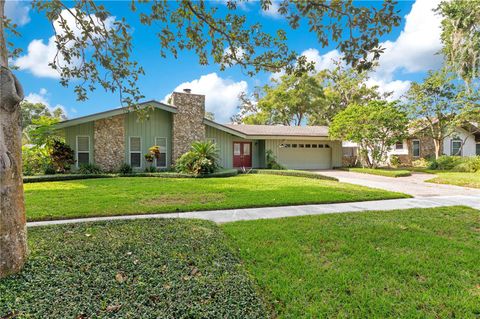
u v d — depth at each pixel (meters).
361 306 2.27
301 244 3.69
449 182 11.05
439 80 16.23
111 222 4.58
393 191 8.97
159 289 2.36
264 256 3.25
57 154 11.62
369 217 5.20
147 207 5.98
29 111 24.17
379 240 3.86
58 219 5.08
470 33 15.94
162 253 3.16
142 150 14.06
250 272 2.84
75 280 2.45
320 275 2.79
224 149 16.61
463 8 15.67
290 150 19.05
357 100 28.34
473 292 2.50
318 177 12.41
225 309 2.12
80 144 12.86
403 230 4.33
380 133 16.16
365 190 8.60
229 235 4.09
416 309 2.23
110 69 4.79
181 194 7.64
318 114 28.86
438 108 16.59
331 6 3.20
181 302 2.18
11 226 2.54
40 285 2.35
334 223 4.74
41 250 3.08
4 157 2.46
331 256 3.28
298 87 26.94
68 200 6.59
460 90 16.09
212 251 3.30
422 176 14.07
